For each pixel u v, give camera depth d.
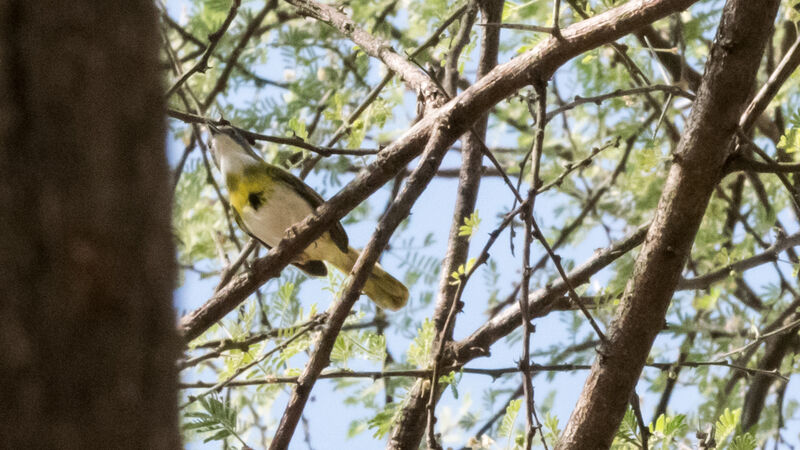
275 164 11.35
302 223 7.00
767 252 9.31
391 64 8.37
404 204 6.25
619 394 6.33
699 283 9.37
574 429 6.41
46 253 2.17
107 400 2.19
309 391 5.69
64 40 2.22
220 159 10.59
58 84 2.21
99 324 2.20
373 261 6.01
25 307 2.14
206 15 11.33
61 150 2.20
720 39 5.87
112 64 2.26
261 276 7.03
